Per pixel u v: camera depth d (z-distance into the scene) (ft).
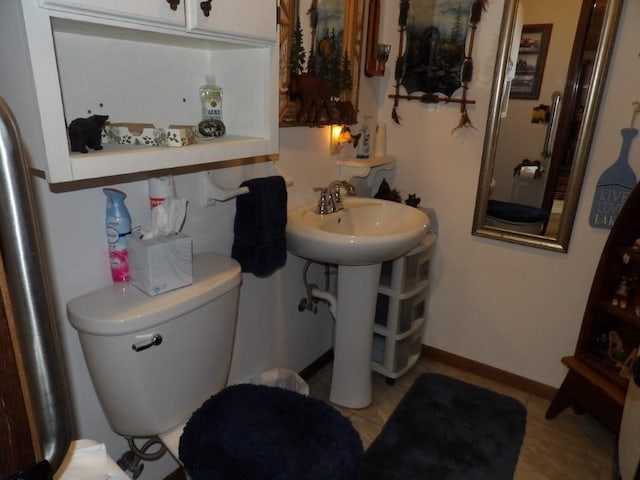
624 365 5.40
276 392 3.98
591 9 5.16
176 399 3.79
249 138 3.91
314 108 5.21
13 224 1.43
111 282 3.77
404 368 6.84
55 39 2.99
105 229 3.65
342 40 5.60
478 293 6.84
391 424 6.02
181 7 2.93
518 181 6.09
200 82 4.06
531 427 6.06
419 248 6.22
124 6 2.59
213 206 4.58
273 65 3.77
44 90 2.36
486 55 5.93
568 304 6.17
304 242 4.78
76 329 3.35
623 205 5.24
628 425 4.27
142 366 3.41
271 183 4.62
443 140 6.52
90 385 3.85
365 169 6.14
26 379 1.52
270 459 3.26
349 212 5.83
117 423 3.67
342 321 5.92
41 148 2.45
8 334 1.42
